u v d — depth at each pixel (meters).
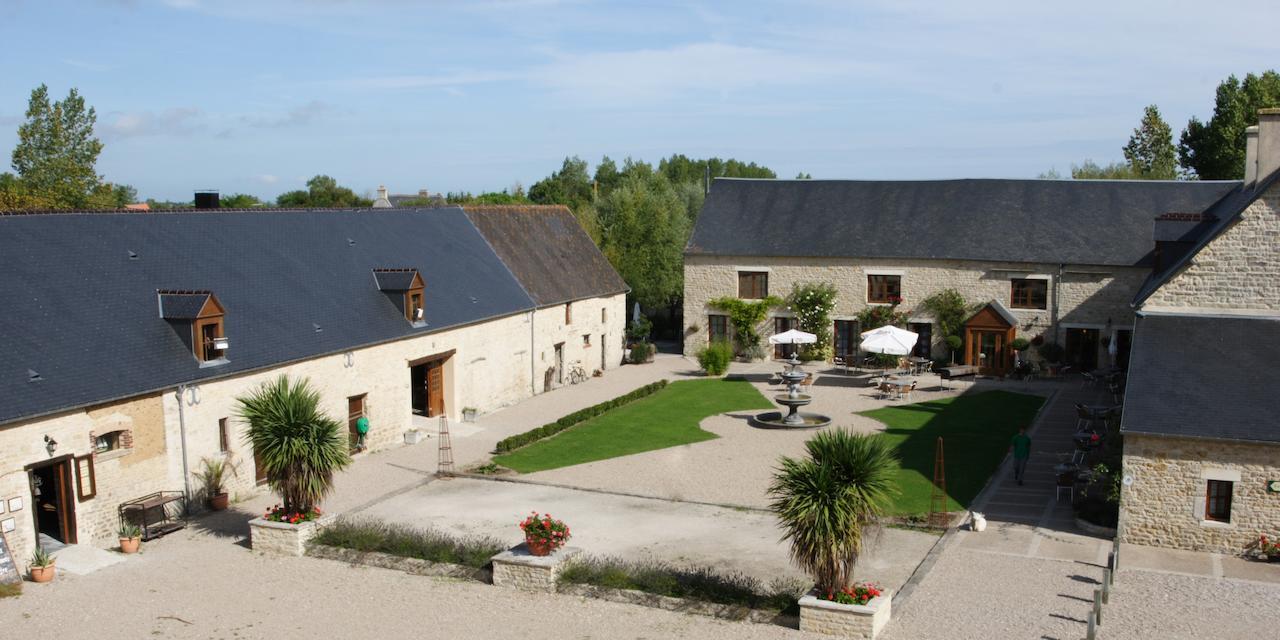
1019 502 23.39
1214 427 19.47
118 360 21.02
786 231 46.06
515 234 42.06
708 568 18.52
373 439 28.62
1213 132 60.81
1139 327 22.05
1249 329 21.34
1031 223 42.19
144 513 20.38
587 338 43.56
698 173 118.94
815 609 15.78
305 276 28.67
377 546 19.84
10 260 21.34
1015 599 17.12
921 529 21.34
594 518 22.33
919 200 45.19
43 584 18.06
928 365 42.03
